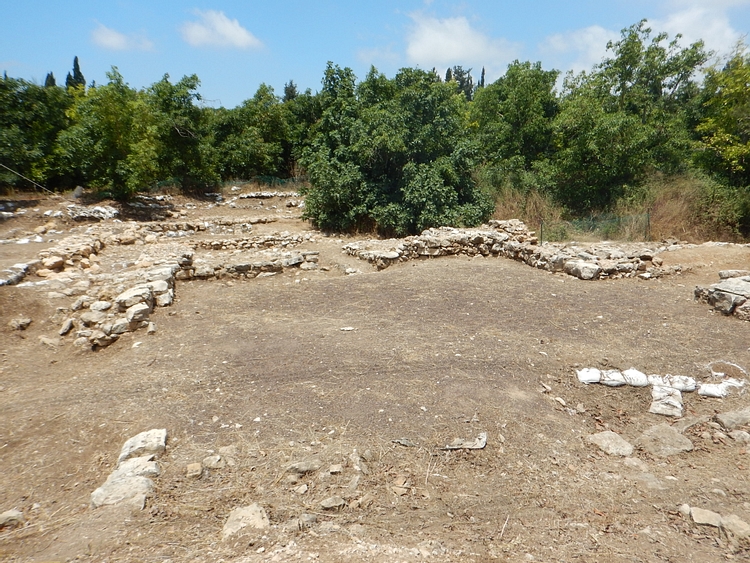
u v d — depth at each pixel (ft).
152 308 24.16
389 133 46.91
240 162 72.64
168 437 13.08
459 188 49.93
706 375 17.54
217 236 46.75
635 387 16.75
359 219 49.47
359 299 25.89
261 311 24.39
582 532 10.09
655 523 10.46
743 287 23.65
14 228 41.93
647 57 63.41
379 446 12.66
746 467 12.66
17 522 10.07
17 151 51.90
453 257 36.22
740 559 9.39
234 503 10.59
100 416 14.35
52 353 20.06
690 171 56.13
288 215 58.49
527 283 28.60
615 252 34.50
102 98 49.14
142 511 10.00
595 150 53.98
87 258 33.45
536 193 54.90
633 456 13.20
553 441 13.47
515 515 10.57
